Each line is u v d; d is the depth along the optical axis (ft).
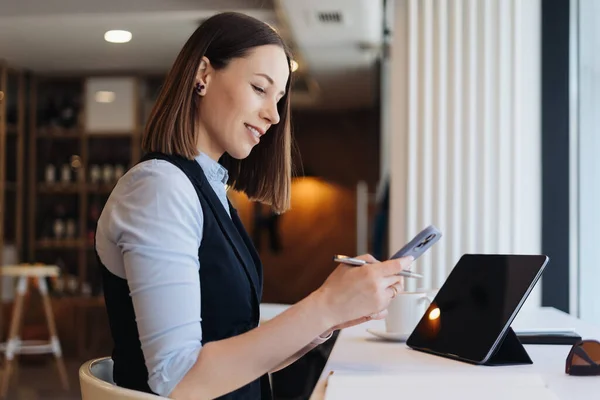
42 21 19.63
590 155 10.27
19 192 26.02
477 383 3.99
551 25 10.80
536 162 10.84
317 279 34.63
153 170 4.06
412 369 4.67
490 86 10.91
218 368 3.77
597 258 9.95
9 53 23.77
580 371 4.44
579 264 10.64
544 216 10.79
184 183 4.08
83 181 26.81
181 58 4.49
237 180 5.56
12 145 26.20
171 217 3.92
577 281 10.67
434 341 5.38
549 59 10.80
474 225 10.90
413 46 11.10
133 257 3.86
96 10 19.04
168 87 4.46
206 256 4.20
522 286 4.90
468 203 10.91
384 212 20.63
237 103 4.47
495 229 10.85
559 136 10.75
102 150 27.09
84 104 26.86
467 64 10.95
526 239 10.80
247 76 4.47
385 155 26.32
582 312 10.53
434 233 4.54
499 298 5.00
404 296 6.02
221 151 4.69
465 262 5.55
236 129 4.50
